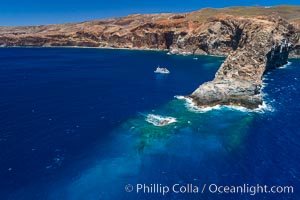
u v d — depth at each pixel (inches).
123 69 5753.0
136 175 1774.1
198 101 3014.3
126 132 2386.8
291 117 2669.8
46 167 1859.0
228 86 2984.7
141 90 3875.5
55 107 3090.6
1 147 2110.0
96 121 2652.6
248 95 2945.4
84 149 2100.1
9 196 1588.3
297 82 4079.7
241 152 2026.3
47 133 2373.3
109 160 1946.4
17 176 1760.6
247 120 2578.7
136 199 1561.3
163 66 6028.5
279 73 4761.3
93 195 1605.6
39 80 4623.5
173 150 2058.3
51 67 6166.3
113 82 4434.1
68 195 1606.8
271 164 1877.5
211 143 2151.8
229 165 1865.2
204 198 1560.0
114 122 2620.6
